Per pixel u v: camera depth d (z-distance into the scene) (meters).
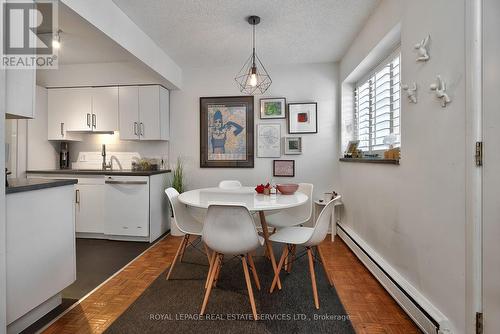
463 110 1.27
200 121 3.74
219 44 3.00
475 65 1.19
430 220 1.54
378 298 1.92
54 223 1.68
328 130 3.59
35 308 1.62
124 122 3.50
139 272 2.35
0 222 1.28
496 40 1.11
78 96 3.55
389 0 2.05
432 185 1.52
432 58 1.50
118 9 2.23
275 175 3.67
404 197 1.83
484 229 1.18
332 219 3.23
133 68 3.46
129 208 3.20
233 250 1.68
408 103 1.77
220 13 2.35
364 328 1.59
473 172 1.21
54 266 1.68
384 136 2.59
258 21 2.47
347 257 2.71
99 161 3.85
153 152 3.82
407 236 1.80
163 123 3.59
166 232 3.63
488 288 1.17
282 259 2.03
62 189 1.75
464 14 1.25
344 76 3.32
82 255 2.77
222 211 1.62
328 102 3.59
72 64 3.54
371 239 2.46
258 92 3.68
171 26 2.57
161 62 3.12
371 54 2.49
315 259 2.64
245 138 3.70
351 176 3.07
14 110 1.42
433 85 1.41
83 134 3.85
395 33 2.07
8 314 1.39
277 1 2.19
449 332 1.33
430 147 1.53
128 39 2.39
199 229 2.25
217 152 3.74
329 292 2.00
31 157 3.39
